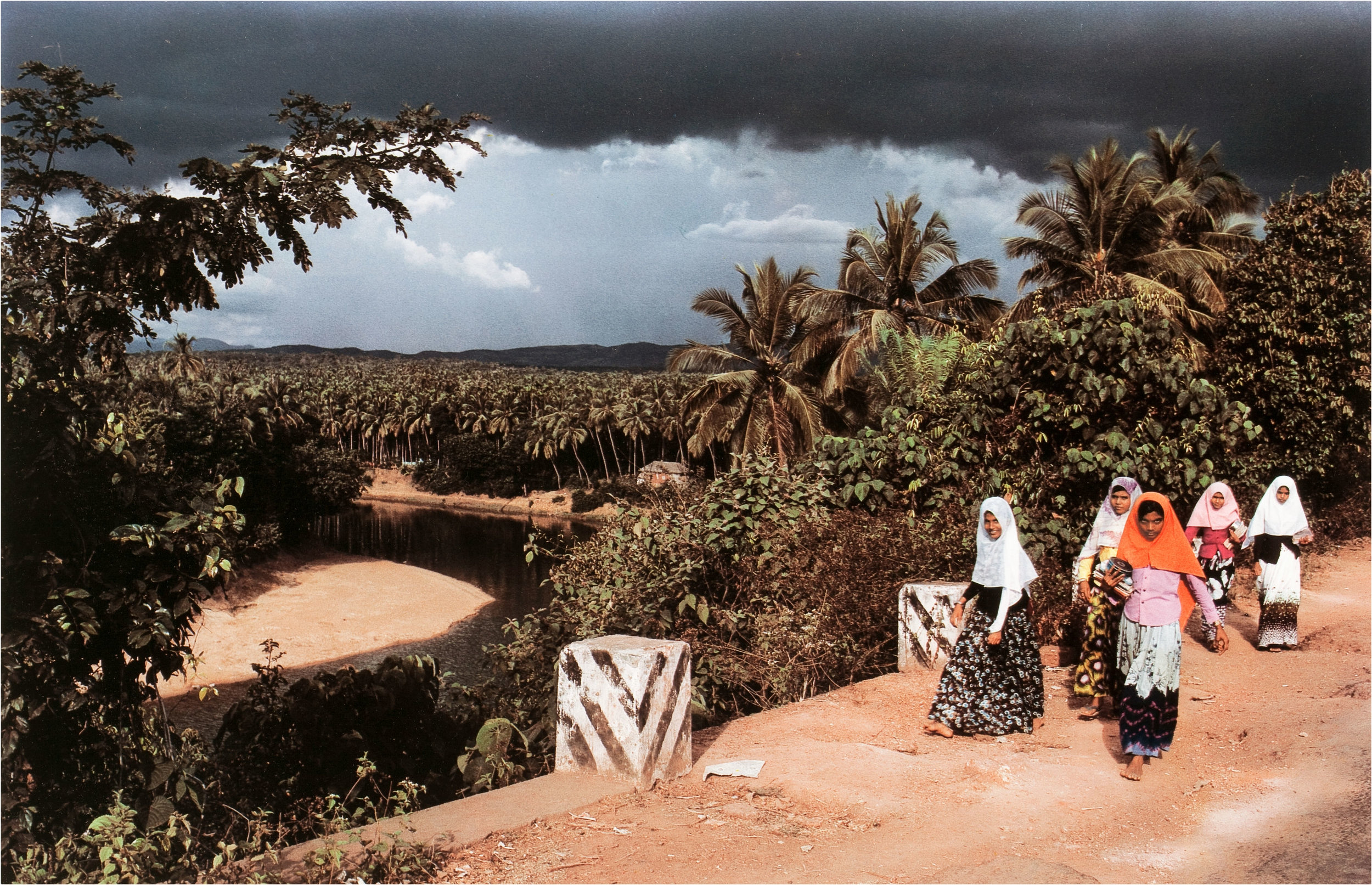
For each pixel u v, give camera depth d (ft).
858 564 28.25
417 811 15.72
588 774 17.37
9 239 20.26
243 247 21.76
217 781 23.39
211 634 127.75
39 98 20.20
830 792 16.63
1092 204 83.87
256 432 174.60
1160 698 17.97
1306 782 17.26
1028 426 33.88
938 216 102.68
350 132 22.35
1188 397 32.65
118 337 20.93
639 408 296.71
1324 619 36.83
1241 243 84.48
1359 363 61.82
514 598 165.27
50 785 18.43
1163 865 14.11
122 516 20.34
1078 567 22.54
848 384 105.70
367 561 195.52
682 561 29.45
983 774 17.71
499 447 334.85
